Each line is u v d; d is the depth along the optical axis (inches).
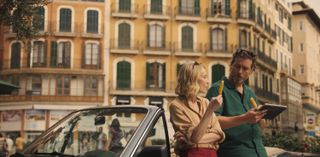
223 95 184.1
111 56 1663.4
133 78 1668.3
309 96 2652.6
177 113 161.0
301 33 2645.2
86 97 1600.6
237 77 184.5
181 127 158.4
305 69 2630.4
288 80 2263.8
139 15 1710.1
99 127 171.2
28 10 533.3
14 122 1572.3
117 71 1659.7
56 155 165.5
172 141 176.2
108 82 1641.2
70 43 1628.9
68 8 1642.5
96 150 162.4
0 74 1621.6
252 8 1857.8
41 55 1598.2
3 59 1620.3
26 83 1585.9
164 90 1679.4
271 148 251.9
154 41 1712.6
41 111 1569.9
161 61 1701.5
